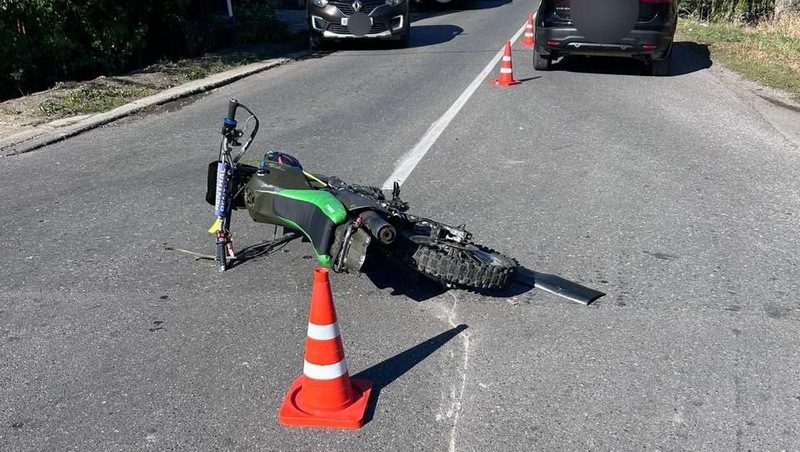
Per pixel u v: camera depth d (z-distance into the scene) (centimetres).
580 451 313
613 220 572
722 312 429
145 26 1264
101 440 320
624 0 1154
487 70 1268
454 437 322
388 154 753
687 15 2150
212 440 320
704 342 397
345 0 1520
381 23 1520
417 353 388
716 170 700
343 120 906
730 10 2103
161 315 427
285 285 464
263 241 534
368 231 406
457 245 433
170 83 1135
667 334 405
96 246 526
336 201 430
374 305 439
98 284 466
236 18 1612
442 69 1284
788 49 1454
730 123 886
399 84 1148
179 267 491
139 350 390
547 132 842
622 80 1177
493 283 422
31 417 336
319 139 815
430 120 902
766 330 409
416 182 662
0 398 350
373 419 334
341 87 1130
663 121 895
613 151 764
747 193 636
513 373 369
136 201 620
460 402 346
